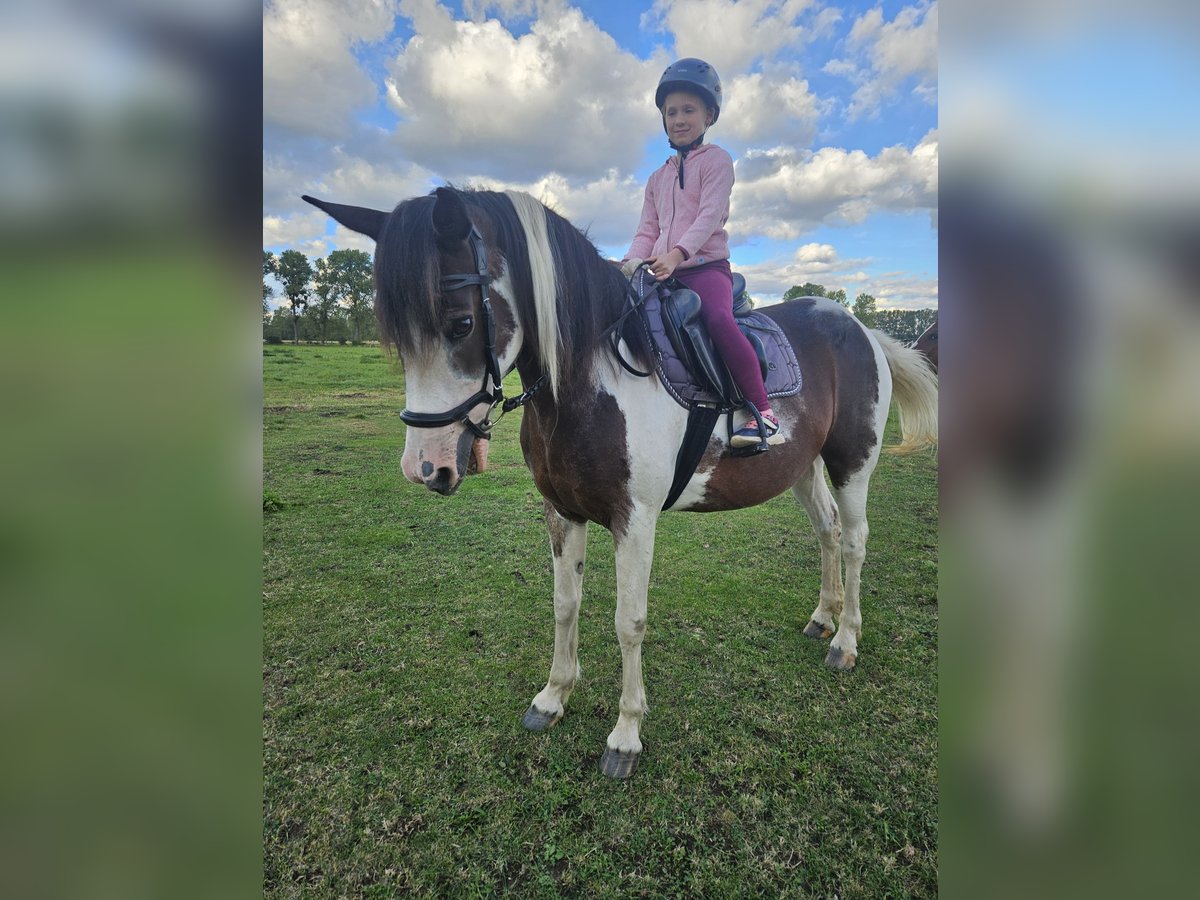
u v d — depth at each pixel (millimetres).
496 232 1315
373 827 1400
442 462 1220
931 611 2500
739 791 1502
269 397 8359
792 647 2211
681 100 1824
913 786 1519
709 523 3793
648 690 1930
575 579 1735
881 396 2092
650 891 1241
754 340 1763
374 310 1228
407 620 2418
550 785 1525
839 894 1231
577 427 1448
